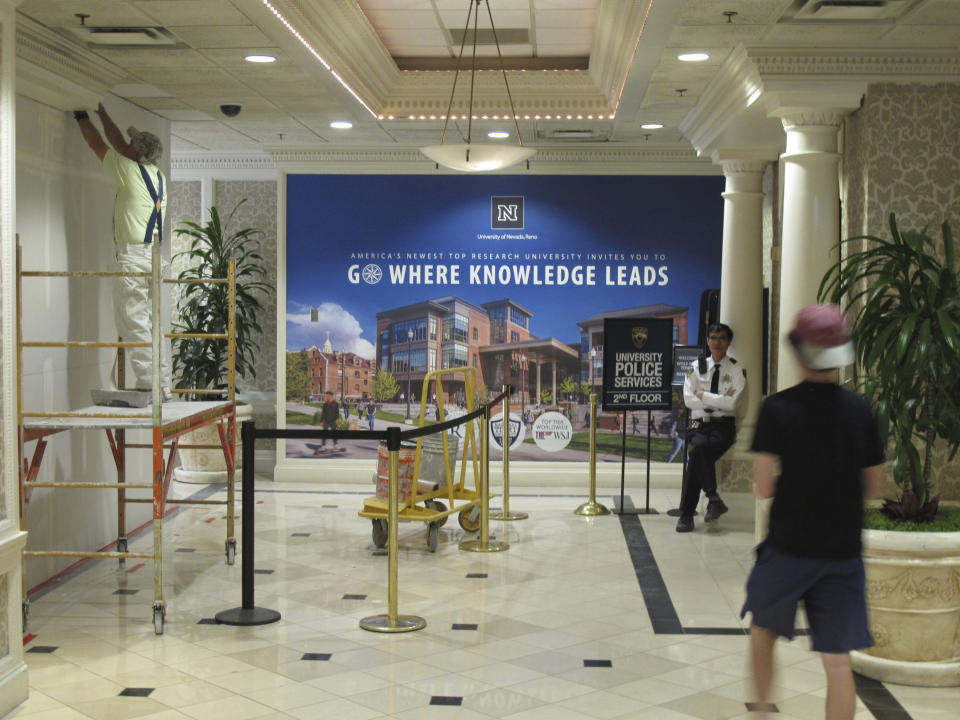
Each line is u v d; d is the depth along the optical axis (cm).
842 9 524
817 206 624
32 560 608
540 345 1018
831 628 341
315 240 1022
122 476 688
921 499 486
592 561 689
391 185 1019
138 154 631
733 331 838
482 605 579
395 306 1023
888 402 468
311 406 1029
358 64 714
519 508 890
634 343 862
